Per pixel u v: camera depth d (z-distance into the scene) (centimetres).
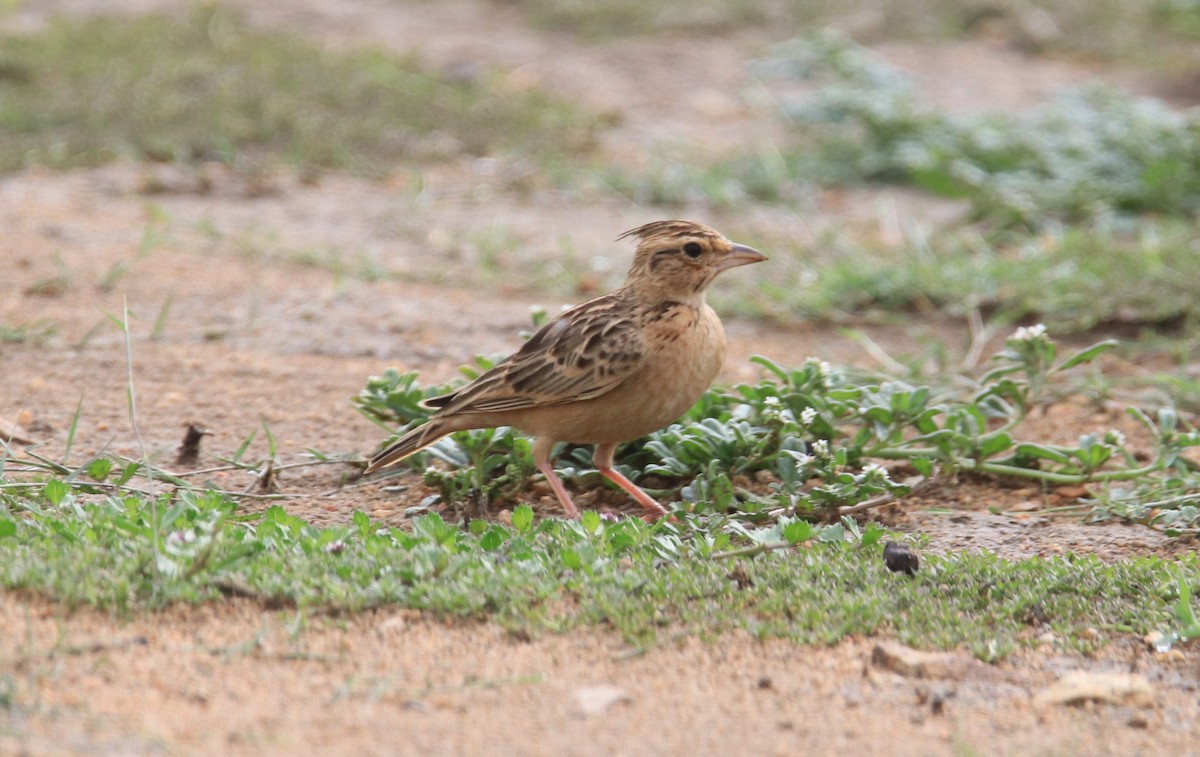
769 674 768
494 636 789
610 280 1714
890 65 2812
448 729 692
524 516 932
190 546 823
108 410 1237
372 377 1170
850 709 736
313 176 2075
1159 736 723
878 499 1051
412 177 2059
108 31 2594
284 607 801
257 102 2269
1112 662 805
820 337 1577
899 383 1152
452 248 1817
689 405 1026
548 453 1042
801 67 2678
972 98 2647
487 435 1052
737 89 2653
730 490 1013
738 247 1016
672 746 689
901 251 1831
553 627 795
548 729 698
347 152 2158
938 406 1220
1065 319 1578
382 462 1030
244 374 1353
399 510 1044
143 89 2281
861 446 1095
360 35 2800
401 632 786
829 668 778
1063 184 2011
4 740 643
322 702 710
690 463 1068
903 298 1638
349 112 2294
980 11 3108
